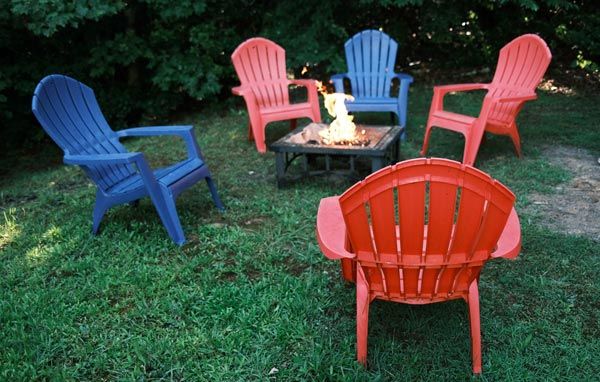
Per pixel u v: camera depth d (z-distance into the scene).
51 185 4.45
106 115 6.08
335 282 2.67
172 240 3.15
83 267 2.91
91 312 2.48
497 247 1.90
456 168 1.67
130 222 3.47
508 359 2.05
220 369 2.09
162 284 2.68
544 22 7.23
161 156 5.03
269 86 5.13
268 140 5.37
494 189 1.70
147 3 5.87
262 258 2.96
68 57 5.85
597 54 6.84
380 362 2.08
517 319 2.31
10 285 2.80
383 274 1.95
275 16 6.77
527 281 2.57
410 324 2.29
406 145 4.86
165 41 6.28
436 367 2.05
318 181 4.09
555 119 5.38
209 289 2.64
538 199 3.56
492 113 4.41
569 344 2.13
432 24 7.02
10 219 3.71
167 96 6.43
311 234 3.21
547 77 6.98
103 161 2.98
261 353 2.18
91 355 2.22
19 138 5.81
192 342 2.24
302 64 6.62
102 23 6.04
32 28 4.71
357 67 5.41
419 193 1.73
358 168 4.37
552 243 2.92
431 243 1.84
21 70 5.36
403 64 8.07
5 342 2.27
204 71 6.30
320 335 2.27
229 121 6.09
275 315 2.40
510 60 4.41
